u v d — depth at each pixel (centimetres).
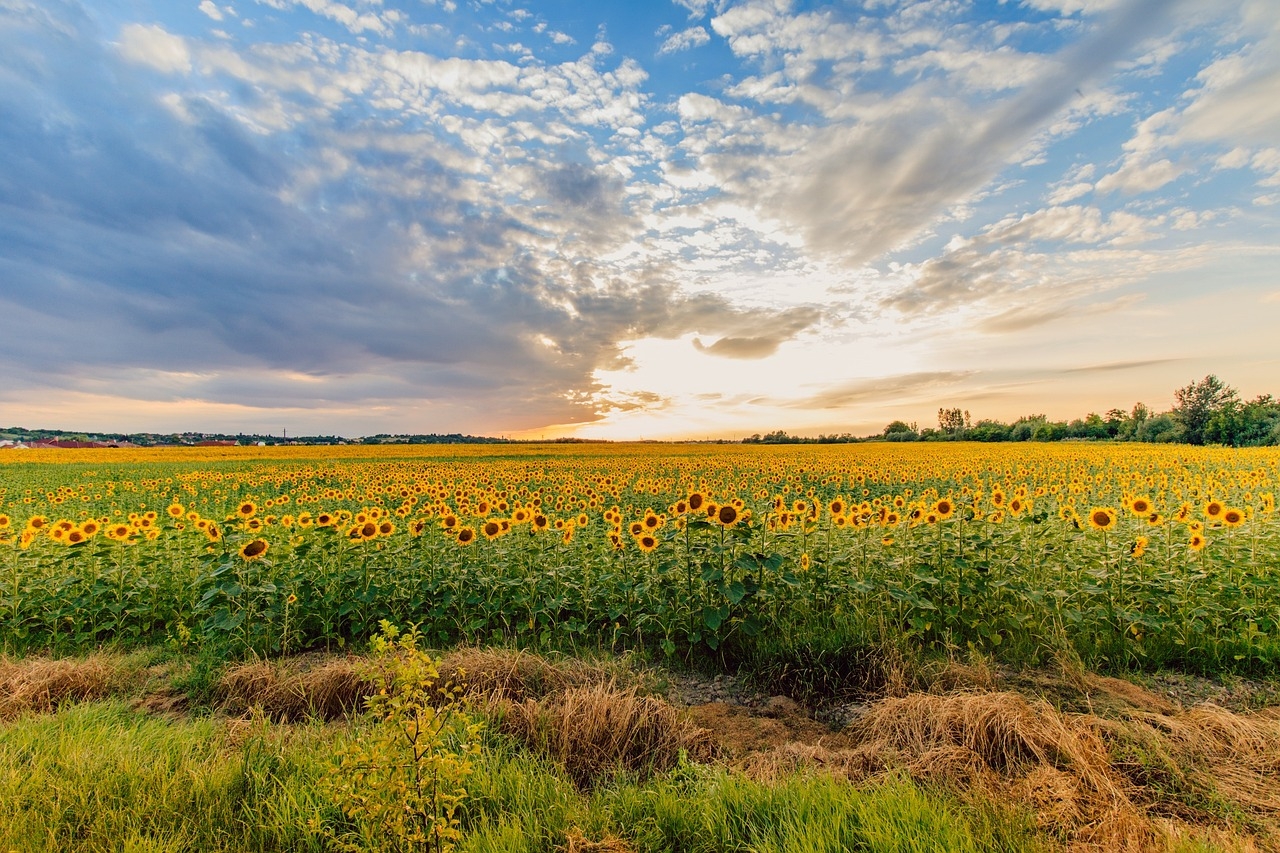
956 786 335
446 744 354
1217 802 328
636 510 1398
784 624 572
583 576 665
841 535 737
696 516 638
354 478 2369
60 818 301
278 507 1499
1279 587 563
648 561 657
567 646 600
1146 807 321
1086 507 1184
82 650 613
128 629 644
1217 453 3556
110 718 439
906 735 397
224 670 526
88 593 654
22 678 496
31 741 383
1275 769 355
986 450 4553
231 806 318
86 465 3531
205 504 1673
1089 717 398
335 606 640
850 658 507
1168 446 5041
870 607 597
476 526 745
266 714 461
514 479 2155
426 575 673
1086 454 3650
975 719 382
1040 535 696
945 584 603
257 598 610
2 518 710
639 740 397
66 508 1496
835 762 376
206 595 581
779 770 364
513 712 423
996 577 610
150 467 3325
